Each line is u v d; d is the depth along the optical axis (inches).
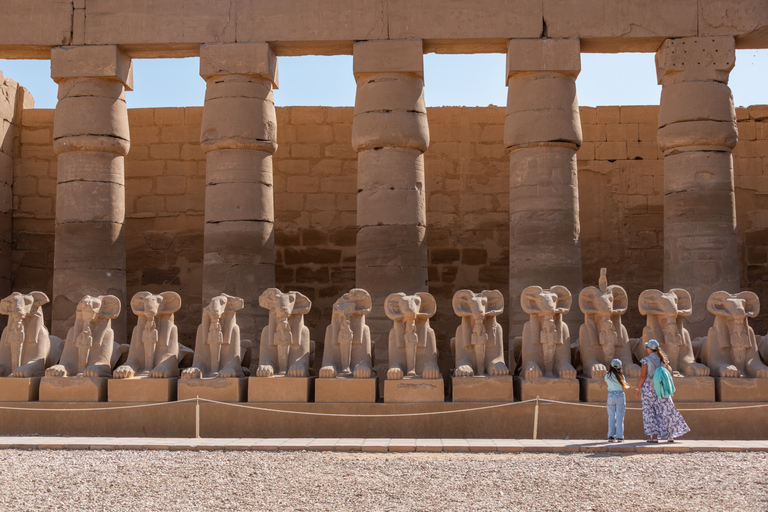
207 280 529.3
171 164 687.1
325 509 245.1
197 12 538.3
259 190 538.9
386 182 523.5
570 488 267.3
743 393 392.5
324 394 405.1
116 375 411.8
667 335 403.5
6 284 669.9
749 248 660.1
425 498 256.4
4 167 668.7
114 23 540.4
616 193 669.9
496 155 676.7
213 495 262.1
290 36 532.4
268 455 330.0
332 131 685.3
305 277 671.8
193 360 429.7
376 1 531.2
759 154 667.4
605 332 406.3
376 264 518.3
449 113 681.6
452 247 669.3
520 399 406.9
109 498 259.1
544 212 514.9
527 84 526.3
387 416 396.5
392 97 526.0
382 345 511.5
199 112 690.2
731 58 518.6
